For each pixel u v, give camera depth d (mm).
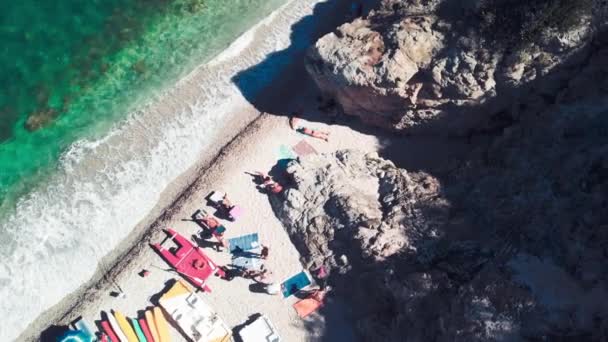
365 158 33219
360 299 29922
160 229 33031
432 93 31031
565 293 24078
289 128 35312
